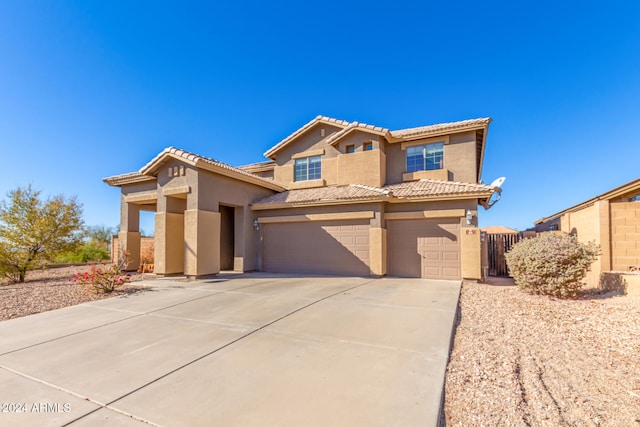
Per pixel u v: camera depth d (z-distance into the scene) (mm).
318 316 7566
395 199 14828
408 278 14430
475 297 10141
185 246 13984
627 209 11461
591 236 12867
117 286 11594
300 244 16656
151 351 5512
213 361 5016
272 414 3463
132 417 3477
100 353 5465
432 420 3273
